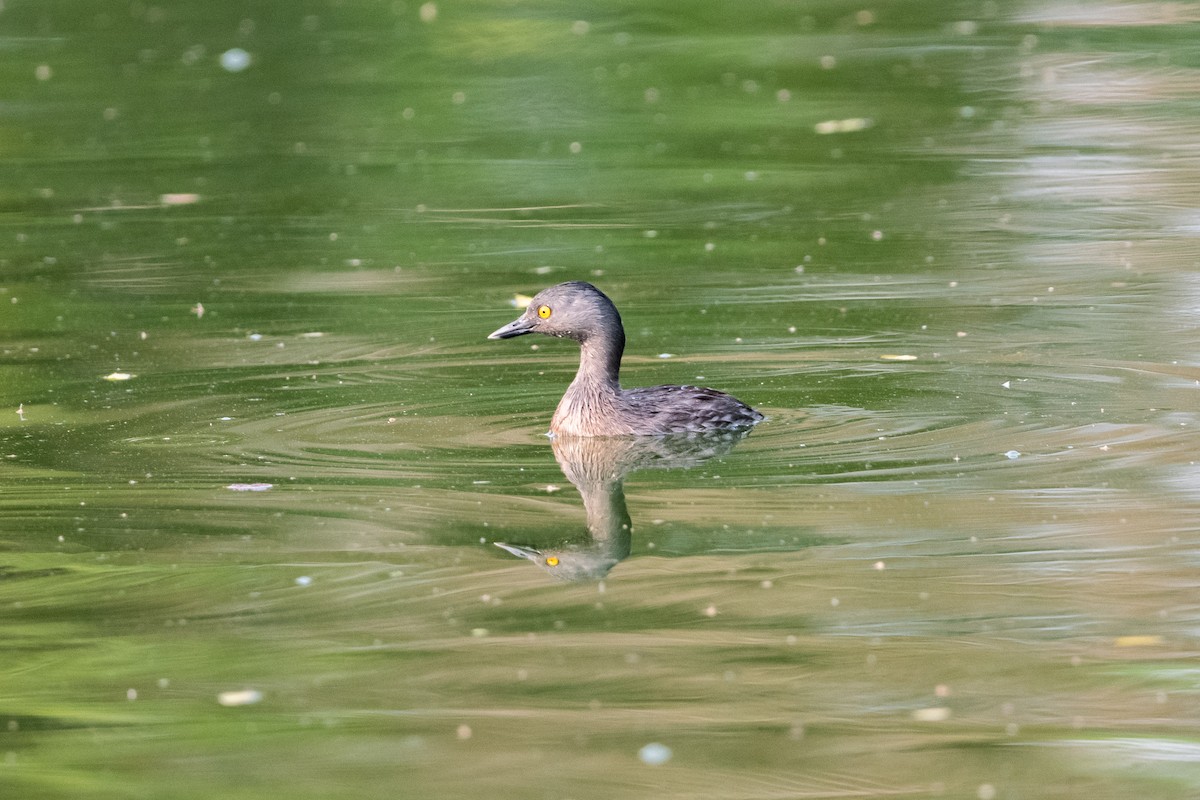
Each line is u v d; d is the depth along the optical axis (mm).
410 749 9445
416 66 31172
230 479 13906
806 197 23328
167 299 19562
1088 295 18703
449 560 12188
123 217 23125
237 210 23469
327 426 15344
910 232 21516
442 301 19344
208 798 8984
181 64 31172
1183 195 22812
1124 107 27562
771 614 11117
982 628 10852
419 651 10664
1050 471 13656
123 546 12484
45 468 14203
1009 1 35344
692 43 32375
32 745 9531
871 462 14023
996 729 9602
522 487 13781
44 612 11305
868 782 9070
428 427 15383
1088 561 11852
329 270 20656
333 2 35594
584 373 15430
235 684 10266
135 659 10617
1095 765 9219
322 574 11922
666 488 13641
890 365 16625
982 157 25109
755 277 19828
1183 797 8859
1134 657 10414
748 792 8977
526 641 10797
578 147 26203
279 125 27734
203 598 11523
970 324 17828
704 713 9820
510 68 30859
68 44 32594
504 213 22984
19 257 21328
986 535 12352
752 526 12688
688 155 25656
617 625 11008
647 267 20391
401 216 22984
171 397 16156
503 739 9555
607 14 34625
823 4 35344
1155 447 14125
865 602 11273
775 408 15586
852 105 28172
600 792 8992
